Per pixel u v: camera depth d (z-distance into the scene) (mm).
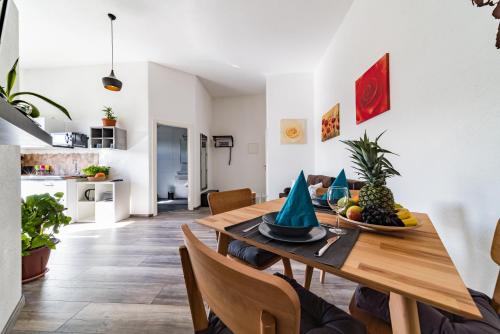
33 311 1381
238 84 4934
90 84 3885
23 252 1680
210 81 4773
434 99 1254
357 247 661
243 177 5742
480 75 980
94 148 3756
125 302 1473
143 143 3857
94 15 2600
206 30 2832
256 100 5684
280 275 948
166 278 1780
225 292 412
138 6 2445
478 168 995
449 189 1155
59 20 2689
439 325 620
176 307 1425
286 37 2980
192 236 502
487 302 758
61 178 3334
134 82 3854
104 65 3891
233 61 3730
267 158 4184
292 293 321
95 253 2285
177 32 2945
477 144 998
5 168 1188
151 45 3293
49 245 1748
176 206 4918
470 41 1027
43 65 3857
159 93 3994
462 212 1079
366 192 907
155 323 1283
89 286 1662
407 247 660
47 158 3926
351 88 2412
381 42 1806
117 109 3873
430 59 1279
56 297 1524
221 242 958
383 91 1729
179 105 4281
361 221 830
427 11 1299
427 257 591
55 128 3742
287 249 647
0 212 1146
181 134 6105
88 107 3877
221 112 5855
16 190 1296
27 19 2668
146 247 2451
